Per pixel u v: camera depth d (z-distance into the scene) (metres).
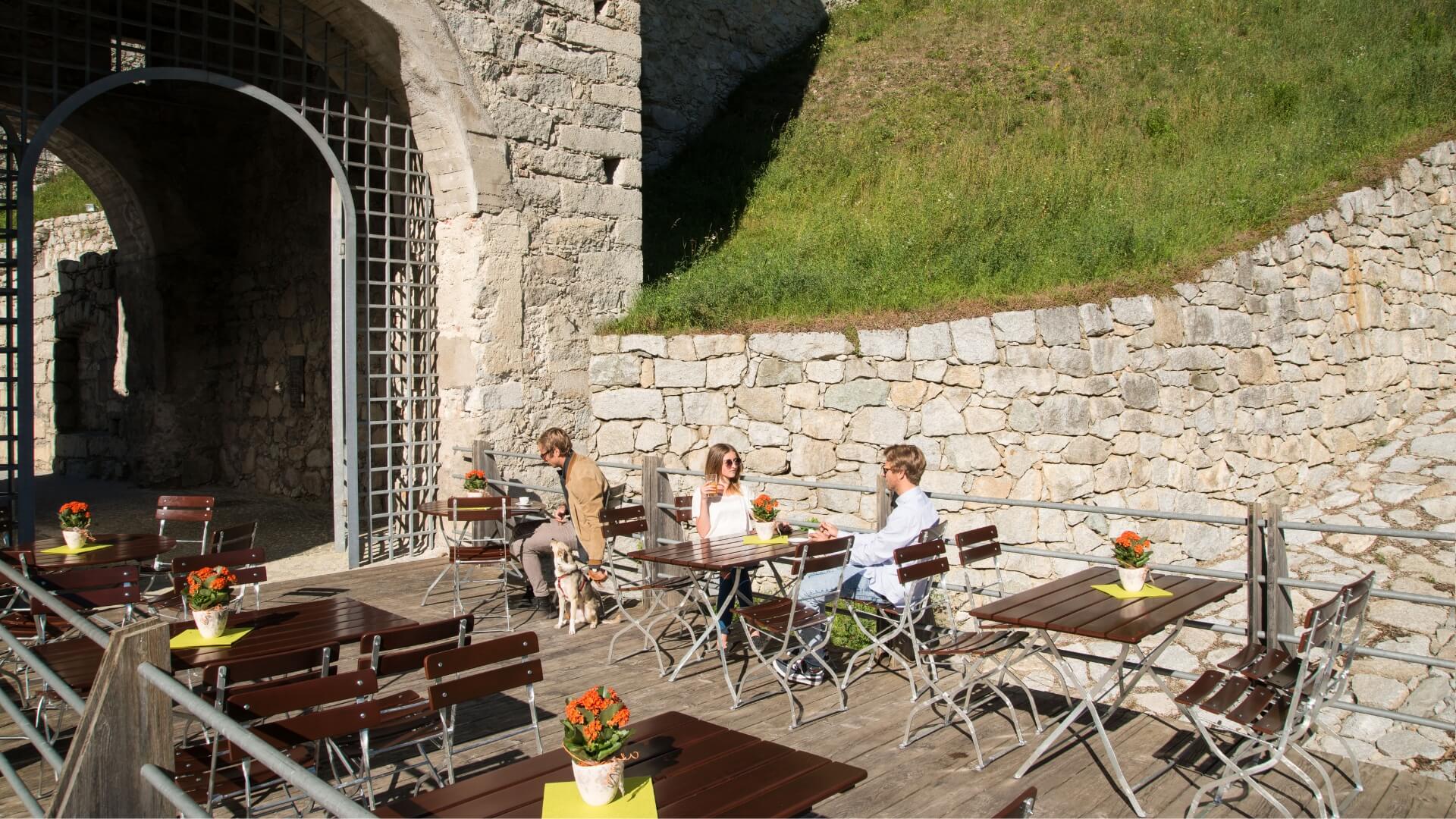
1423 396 10.63
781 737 4.56
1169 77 13.50
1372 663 6.46
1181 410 8.02
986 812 3.80
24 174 6.82
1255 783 3.71
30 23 10.32
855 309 8.42
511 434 8.73
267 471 12.38
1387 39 13.34
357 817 1.89
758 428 8.41
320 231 11.23
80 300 14.89
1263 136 11.31
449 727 3.76
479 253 8.58
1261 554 4.59
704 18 15.31
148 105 12.27
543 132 9.04
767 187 12.79
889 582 5.22
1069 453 7.24
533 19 8.97
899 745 4.46
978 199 10.62
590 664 5.66
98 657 4.04
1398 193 10.35
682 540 7.39
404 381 9.14
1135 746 4.49
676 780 2.74
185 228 12.83
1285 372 8.98
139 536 5.95
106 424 14.48
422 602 7.02
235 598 5.11
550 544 6.69
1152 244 8.57
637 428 9.10
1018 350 7.38
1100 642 7.00
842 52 16.22
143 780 2.92
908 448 5.41
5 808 3.73
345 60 8.39
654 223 12.22
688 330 8.95
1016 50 15.01
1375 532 4.28
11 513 6.84
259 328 12.58
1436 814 3.87
